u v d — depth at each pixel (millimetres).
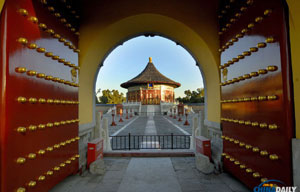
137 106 38750
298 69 1939
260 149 2514
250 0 2770
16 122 2016
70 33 3701
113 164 4562
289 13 2012
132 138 9562
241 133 3074
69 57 3586
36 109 2420
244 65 2979
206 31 4273
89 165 4176
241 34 3092
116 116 30562
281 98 2082
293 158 1928
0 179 1788
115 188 3271
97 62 4918
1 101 1833
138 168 4277
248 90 2842
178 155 5164
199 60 5020
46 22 2766
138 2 4254
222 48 3904
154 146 7219
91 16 4262
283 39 2062
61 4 3311
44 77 2602
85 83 4500
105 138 5738
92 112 4957
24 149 2148
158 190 3189
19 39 2098
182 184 3416
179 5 4293
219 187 3275
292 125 1981
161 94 44094
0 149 1807
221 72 4012
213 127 4449
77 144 3869
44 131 2607
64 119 3246
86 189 3229
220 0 4203
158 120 22719
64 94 3291
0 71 1841
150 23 4641
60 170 3139
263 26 2457
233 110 3383
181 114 30000
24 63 2188
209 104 4781
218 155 4223
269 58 2320
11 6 1991
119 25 4402
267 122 2352
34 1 2457
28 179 2215
